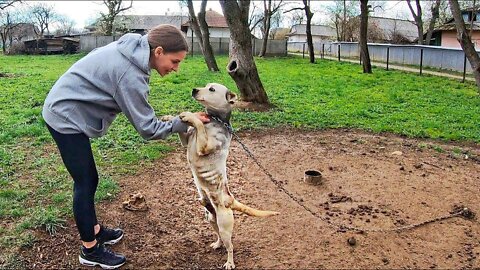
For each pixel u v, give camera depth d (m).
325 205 5.30
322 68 25.95
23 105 11.00
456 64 24.94
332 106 12.07
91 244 3.81
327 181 6.10
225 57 35.50
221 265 4.01
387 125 9.84
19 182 5.72
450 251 4.38
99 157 6.76
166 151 7.20
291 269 3.95
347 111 11.29
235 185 5.89
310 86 16.56
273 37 61.31
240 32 10.97
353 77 20.73
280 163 6.82
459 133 9.32
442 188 6.00
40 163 6.45
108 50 3.48
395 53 30.45
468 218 5.12
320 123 9.75
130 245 4.27
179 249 4.23
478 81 10.20
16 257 3.98
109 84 3.41
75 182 3.64
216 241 4.29
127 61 3.41
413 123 10.21
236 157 7.07
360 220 4.93
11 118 9.32
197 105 11.67
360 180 6.17
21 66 24.23
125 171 6.20
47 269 3.86
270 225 4.72
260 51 40.00
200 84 16.17
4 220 4.65
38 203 5.08
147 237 4.43
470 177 6.50
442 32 42.69
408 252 4.32
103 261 3.86
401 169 6.68
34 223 4.49
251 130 8.92
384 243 4.44
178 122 3.54
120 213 4.89
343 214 5.07
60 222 4.55
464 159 7.46
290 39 72.81
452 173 6.65
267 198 5.48
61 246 4.20
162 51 3.46
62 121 3.42
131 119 3.46
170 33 3.47
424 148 8.02
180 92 13.81
